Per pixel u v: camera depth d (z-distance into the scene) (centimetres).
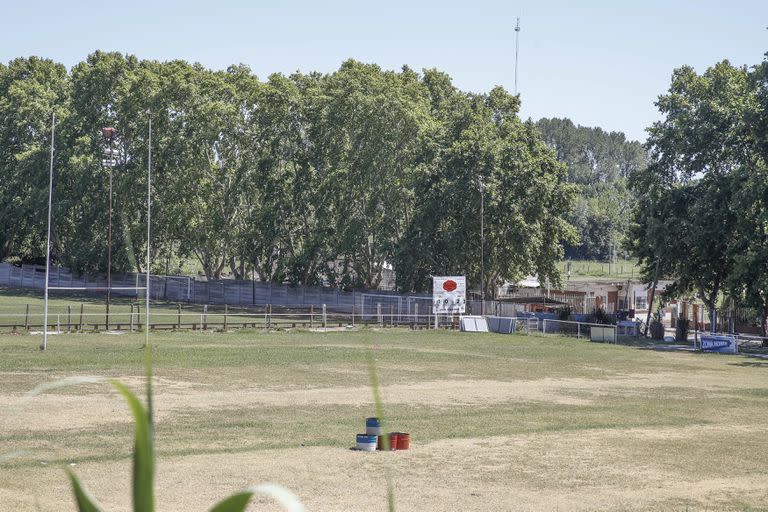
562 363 9406
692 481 3666
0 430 4350
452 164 16388
